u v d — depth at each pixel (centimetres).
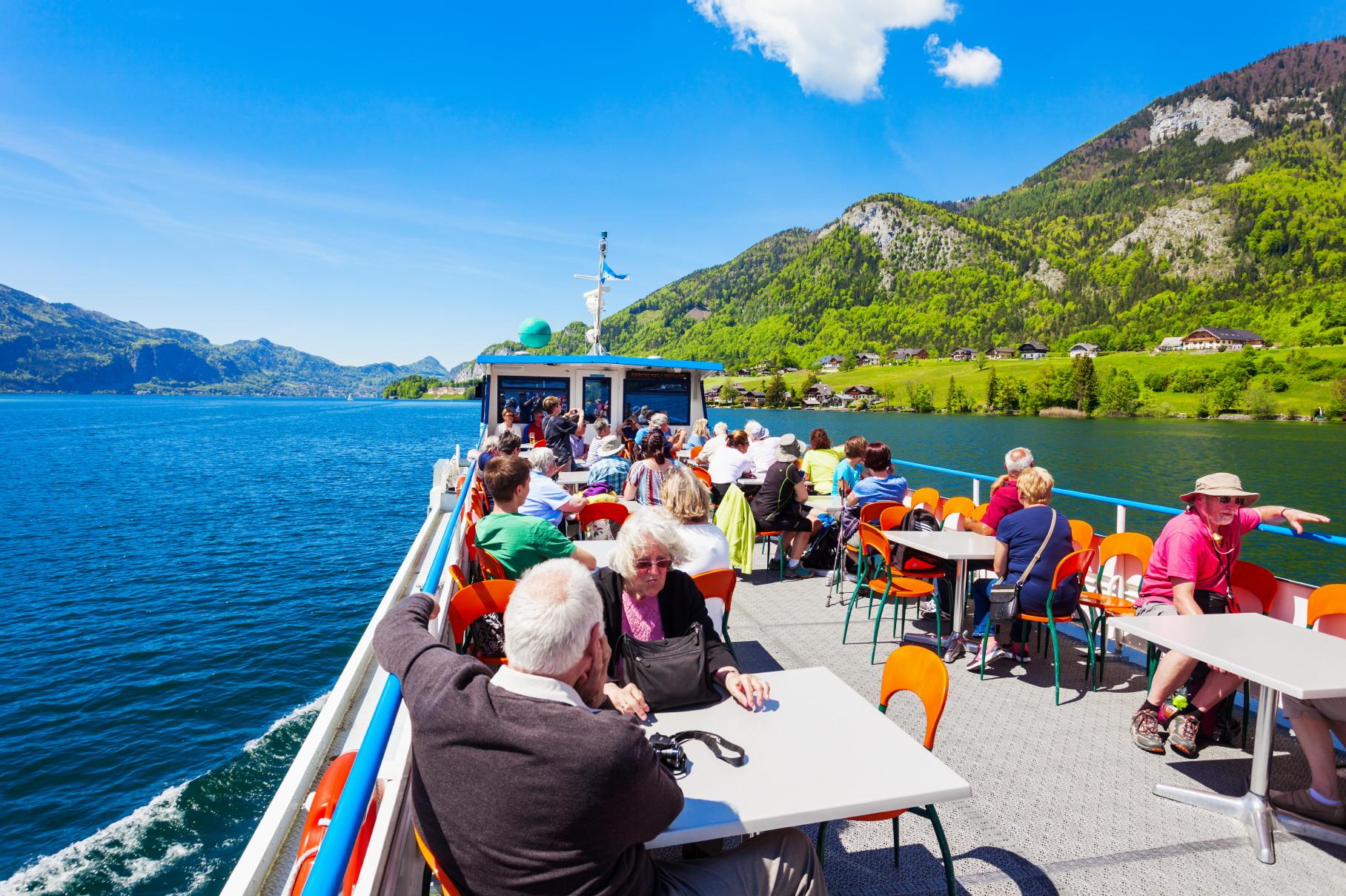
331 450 7638
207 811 1080
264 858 302
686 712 245
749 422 1021
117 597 2138
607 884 159
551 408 1075
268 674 1579
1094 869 290
